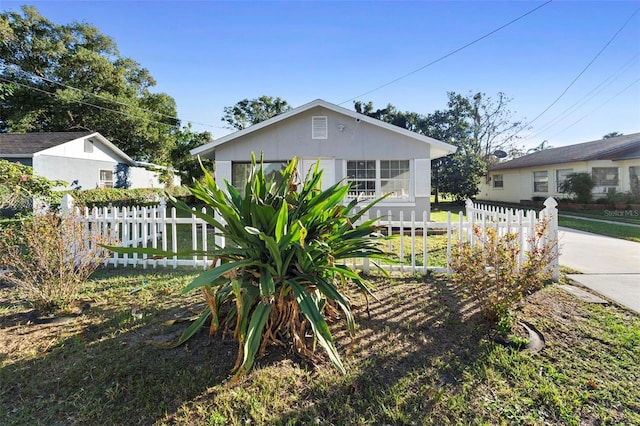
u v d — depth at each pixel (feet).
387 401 7.12
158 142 79.41
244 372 7.23
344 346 9.36
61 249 12.12
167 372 8.05
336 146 35.63
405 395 7.30
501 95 95.91
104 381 7.75
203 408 6.86
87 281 15.33
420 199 35.09
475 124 96.37
